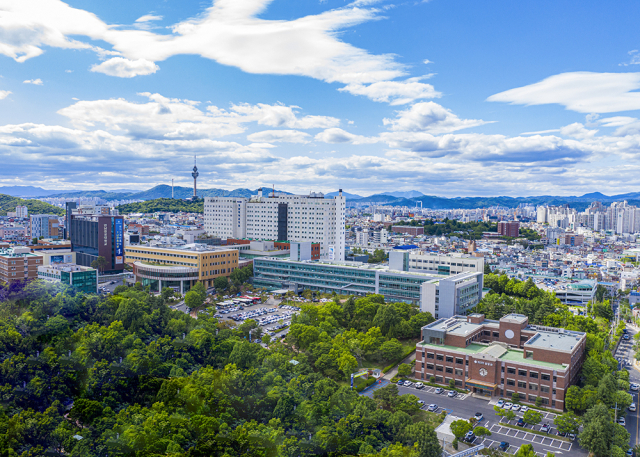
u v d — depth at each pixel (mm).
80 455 146750
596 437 157750
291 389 180625
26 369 180000
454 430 162125
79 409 166000
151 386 186625
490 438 171000
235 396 182125
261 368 196875
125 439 152250
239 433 158500
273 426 164250
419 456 145250
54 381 179875
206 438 156500
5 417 157000
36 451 148000
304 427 164875
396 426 162625
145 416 166375
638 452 163375
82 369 189750
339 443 154250
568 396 190250
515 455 155000
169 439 155500
